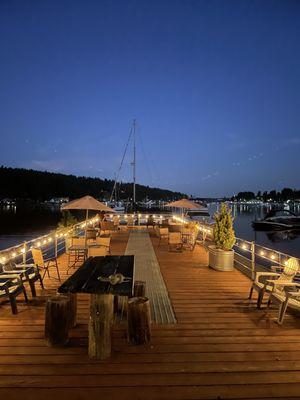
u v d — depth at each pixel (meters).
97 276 4.11
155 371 3.37
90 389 3.07
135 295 4.90
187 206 13.51
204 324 4.62
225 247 8.16
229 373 3.35
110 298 3.65
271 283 5.16
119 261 5.08
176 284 6.82
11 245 28.48
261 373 3.36
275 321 4.74
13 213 80.88
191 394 3.01
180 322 4.69
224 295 6.04
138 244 12.41
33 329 4.42
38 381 3.20
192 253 10.67
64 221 18.16
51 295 5.94
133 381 3.19
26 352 3.77
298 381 3.24
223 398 2.96
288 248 32.97
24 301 5.58
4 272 5.71
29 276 5.90
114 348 3.86
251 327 4.52
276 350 3.86
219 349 3.86
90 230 10.95
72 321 4.43
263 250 7.73
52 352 3.77
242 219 75.94
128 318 3.98
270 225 45.94
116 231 16.47
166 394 3.00
